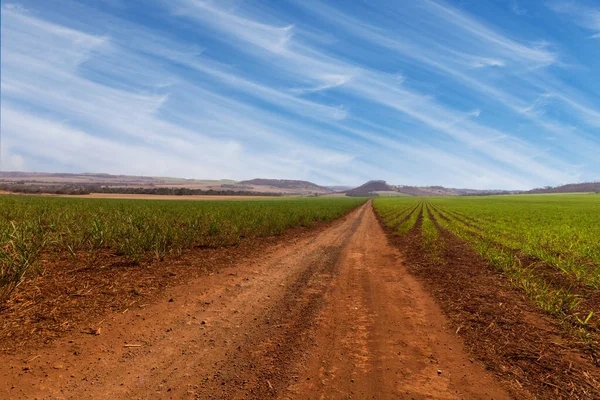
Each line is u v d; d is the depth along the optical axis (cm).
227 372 373
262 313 575
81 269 785
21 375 348
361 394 334
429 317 566
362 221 2862
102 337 453
